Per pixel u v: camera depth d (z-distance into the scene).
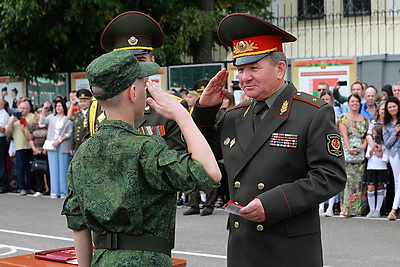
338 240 10.34
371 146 12.27
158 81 17.42
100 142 3.70
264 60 4.63
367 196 12.54
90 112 5.90
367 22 19.53
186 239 10.75
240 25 4.61
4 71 20.11
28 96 20.27
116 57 3.64
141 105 3.77
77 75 19.27
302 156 4.55
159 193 3.62
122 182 3.60
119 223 3.62
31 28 19.12
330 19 20.05
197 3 21.31
